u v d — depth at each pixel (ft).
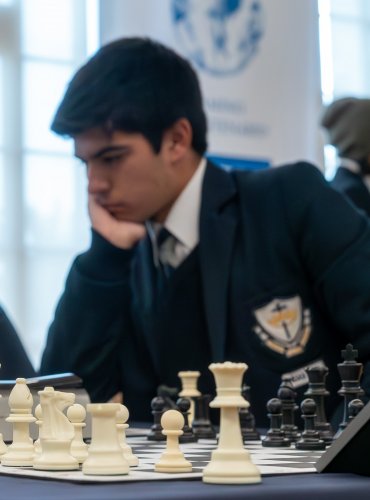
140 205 8.16
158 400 5.96
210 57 16.58
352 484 3.34
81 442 4.29
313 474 3.73
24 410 4.38
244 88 16.84
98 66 8.04
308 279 8.07
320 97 17.56
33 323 16.98
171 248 8.27
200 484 3.38
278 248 8.03
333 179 13.65
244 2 16.87
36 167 17.15
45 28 17.37
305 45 17.39
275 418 5.38
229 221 8.14
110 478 3.52
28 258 16.99
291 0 17.24
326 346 7.97
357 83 20.48
